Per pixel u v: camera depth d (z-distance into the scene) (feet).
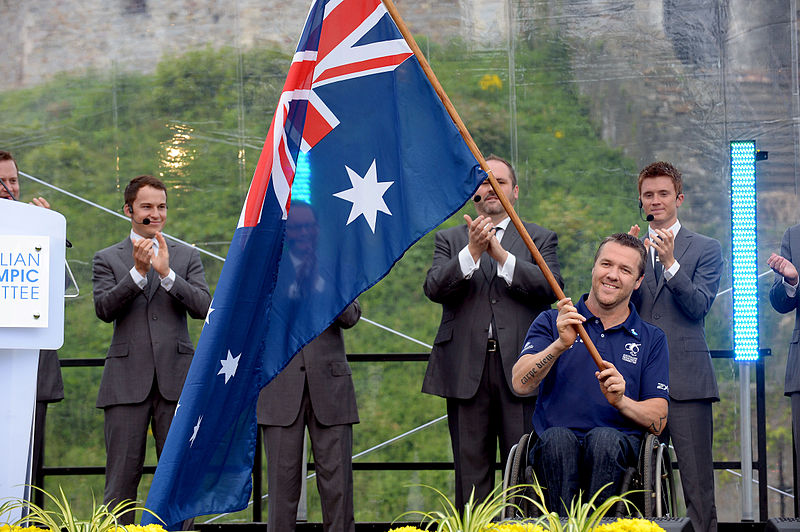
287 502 47.52
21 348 30.07
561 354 38.29
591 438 35.29
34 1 63.10
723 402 59.77
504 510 33.32
